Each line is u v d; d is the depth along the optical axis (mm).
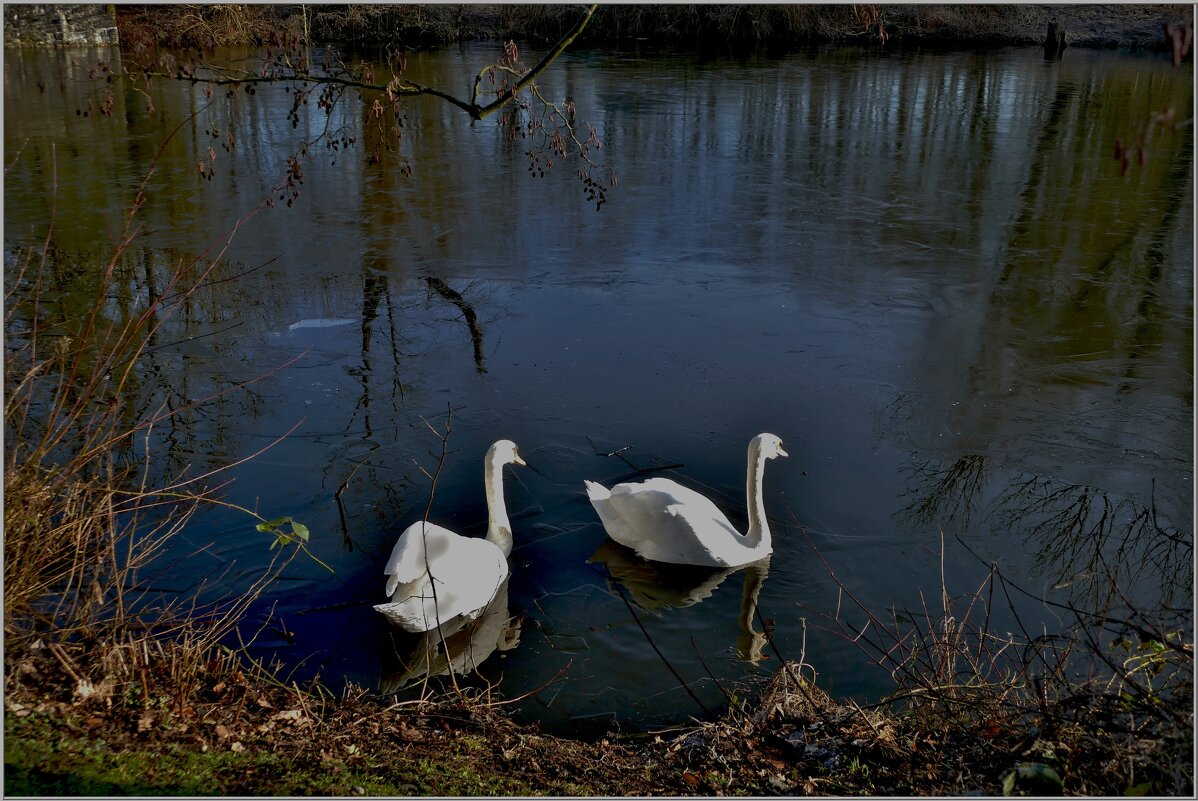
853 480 8977
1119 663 5895
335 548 7629
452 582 6863
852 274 14375
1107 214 16781
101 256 14391
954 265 14664
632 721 5883
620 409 10266
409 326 12422
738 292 13742
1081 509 8398
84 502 5691
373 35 32469
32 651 4750
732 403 10445
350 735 4906
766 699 5785
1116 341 12094
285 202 17234
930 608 7055
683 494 8172
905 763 4809
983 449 9508
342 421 9766
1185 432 9812
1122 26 34656
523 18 34531
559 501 8672
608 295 13602
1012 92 26250
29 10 30984
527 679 6348
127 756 4133
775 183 18797
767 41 34719
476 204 17422
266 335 12000
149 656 5090
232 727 4641
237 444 9203
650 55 32469
